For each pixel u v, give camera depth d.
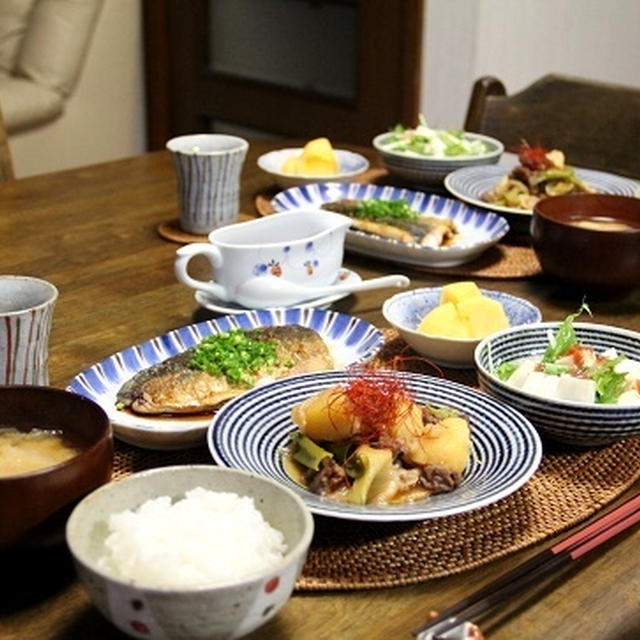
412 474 1.01
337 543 0.96
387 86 3.61
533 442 1.03
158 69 4.19
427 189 2.09
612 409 1.08
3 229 1.78
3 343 1.09
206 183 1.73
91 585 0.78
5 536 0.87
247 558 0.81
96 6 3.85
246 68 4.03
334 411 1.01
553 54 3.69
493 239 1.68
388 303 1.39
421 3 3.44
